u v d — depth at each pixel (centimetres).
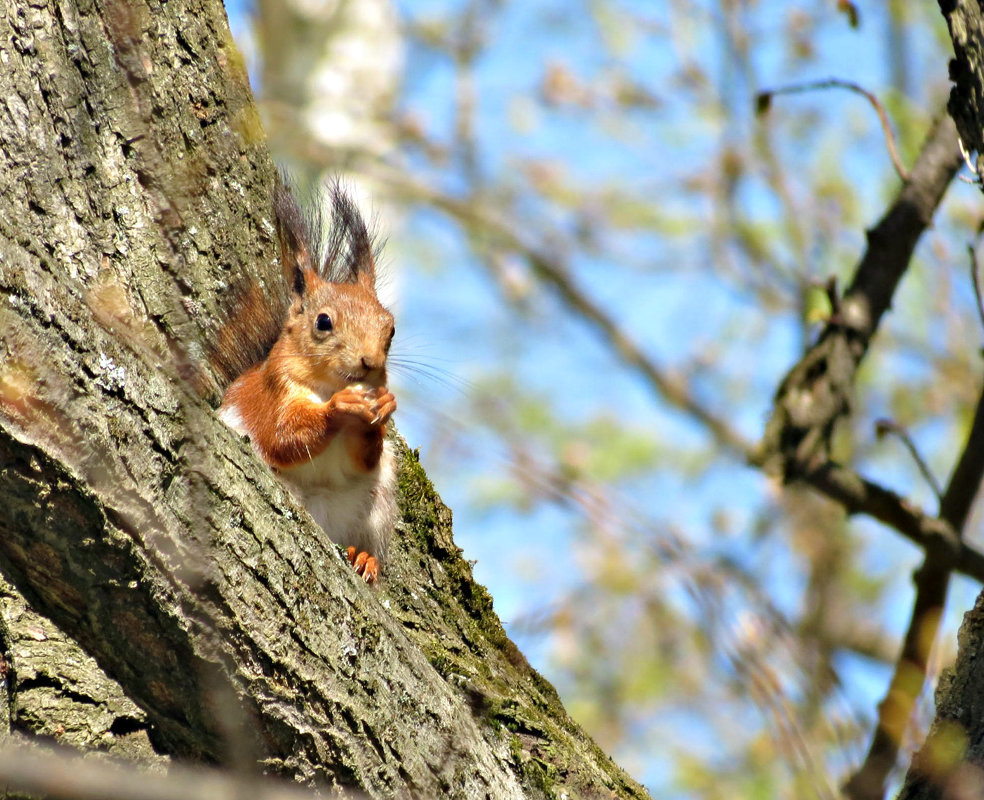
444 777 745
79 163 837
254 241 1048
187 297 950
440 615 993
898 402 2019
